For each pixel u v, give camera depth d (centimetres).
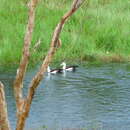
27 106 526
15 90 522
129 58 2786
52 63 2738
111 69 2541
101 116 1694
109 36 2995
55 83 2256
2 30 3022
